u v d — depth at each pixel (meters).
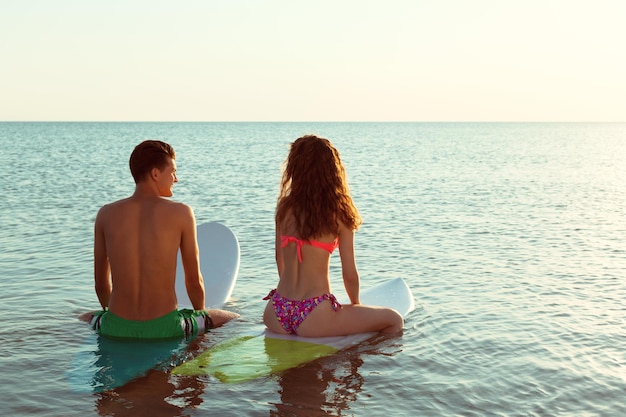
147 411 3.14
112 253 4.31
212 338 4.34
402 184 19.12
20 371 3.67
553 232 9.71
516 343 4.32
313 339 4.29
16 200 13.57
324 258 4.38
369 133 130.88
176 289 5.36
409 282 6.24
